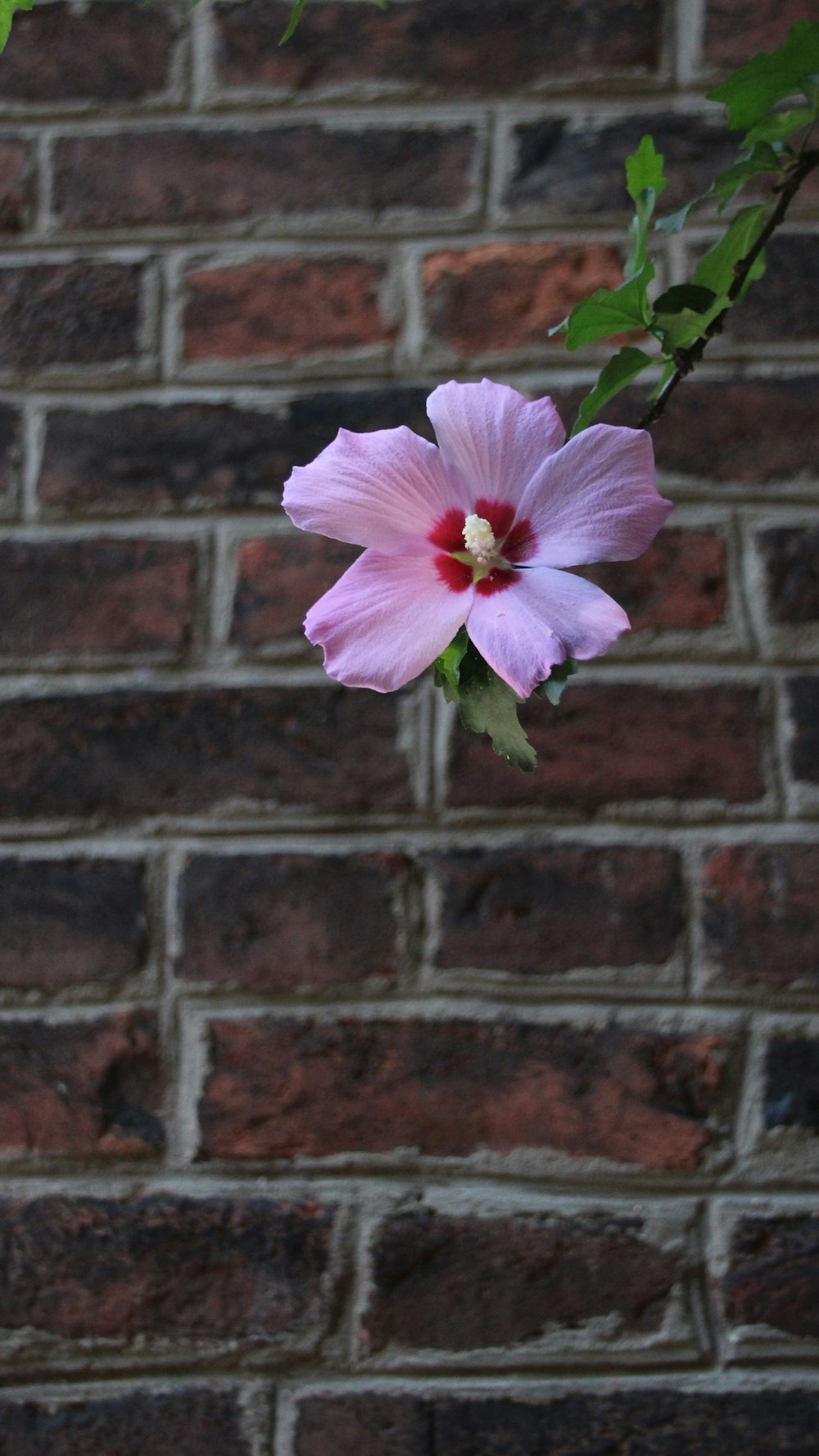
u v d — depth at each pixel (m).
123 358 1.19
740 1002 1.12
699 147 1.18
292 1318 1.11
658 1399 1.09
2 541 1.18
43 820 1.15
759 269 0.95
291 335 1.19
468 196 1.19
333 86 1.20
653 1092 1.12
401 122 1.20
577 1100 1.12
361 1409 1.10
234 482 1.18
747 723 1.14
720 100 0.95
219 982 1.14
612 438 0.88
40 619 1.17
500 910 1.13
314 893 1.14
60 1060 1.13
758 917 1.13
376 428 1.17
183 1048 1.13
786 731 1.14
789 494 1.16
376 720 1.15
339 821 1.15
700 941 1.13
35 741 1.16
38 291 1.20
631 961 1.13
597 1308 1.10
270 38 1.21
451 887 1.14
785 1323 1.09
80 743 1.16
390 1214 1.11
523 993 1.13
